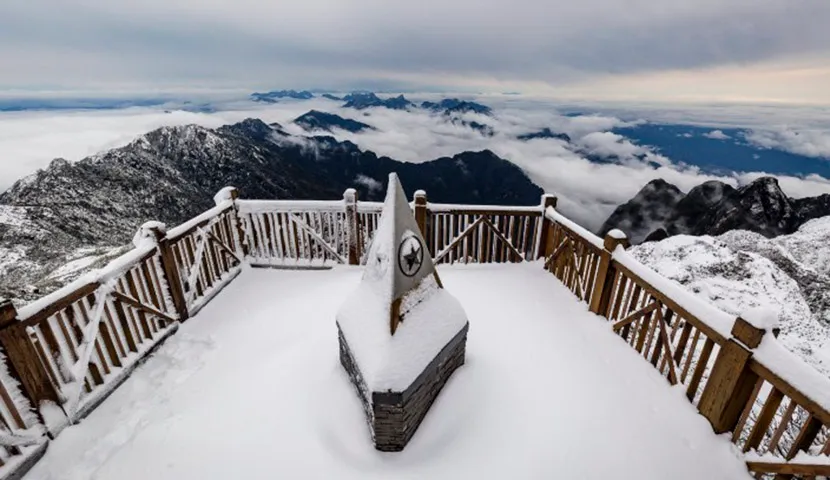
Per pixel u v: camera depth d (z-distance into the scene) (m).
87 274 3.53
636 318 4.20
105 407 3.47
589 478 2.86
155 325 4.37
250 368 3.94
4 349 2.76
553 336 4.48
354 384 3.48
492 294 5.45
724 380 3.07
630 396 3.59
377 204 5.96
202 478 2.85
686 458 3.01
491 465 2.95
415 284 3.24
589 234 4.98
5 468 2.76
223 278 5.69
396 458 3.02
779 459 2.70
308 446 3.09
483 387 3.62
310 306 5.09
